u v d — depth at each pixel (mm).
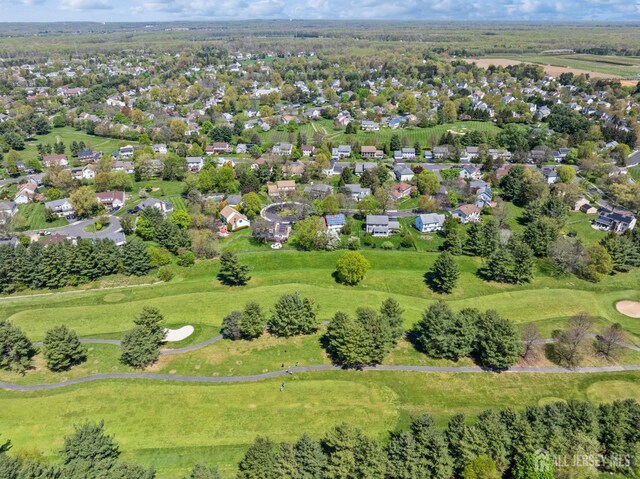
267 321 92375
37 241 126562
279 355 84562
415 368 81125
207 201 153750
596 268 112250
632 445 58719
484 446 56906
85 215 152250
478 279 112062
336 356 84062
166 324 94188
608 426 60219
